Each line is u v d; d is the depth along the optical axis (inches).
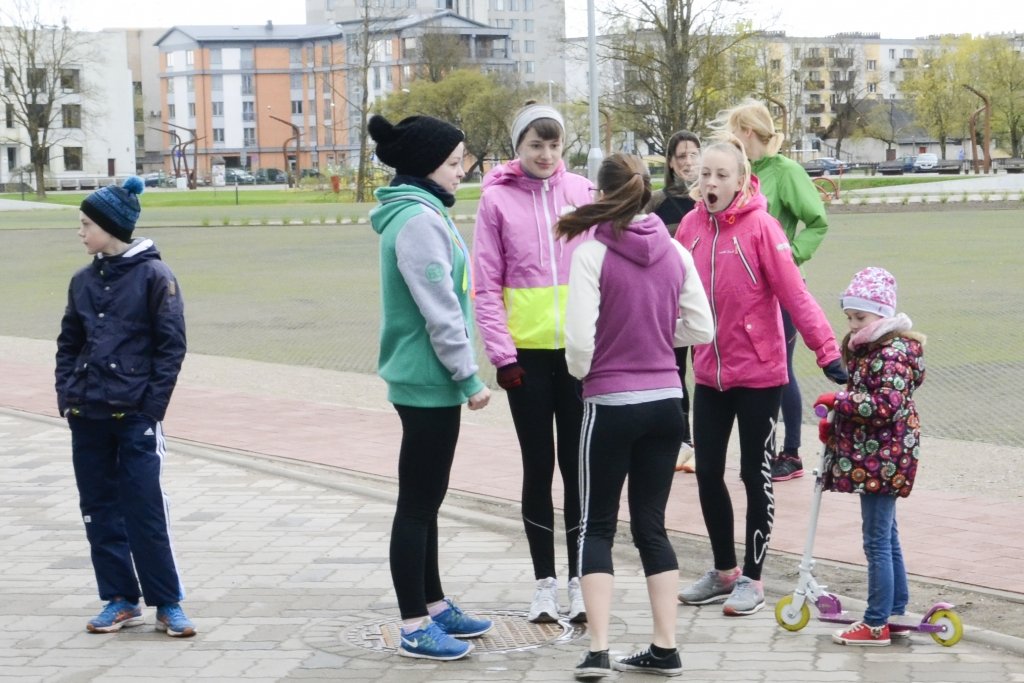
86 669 191.8
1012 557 237.1
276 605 224.2
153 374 207.6
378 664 193.0
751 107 288.0
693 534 262.4
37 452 369.1
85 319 207.3
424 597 197.3
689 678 182.9
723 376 213.9
